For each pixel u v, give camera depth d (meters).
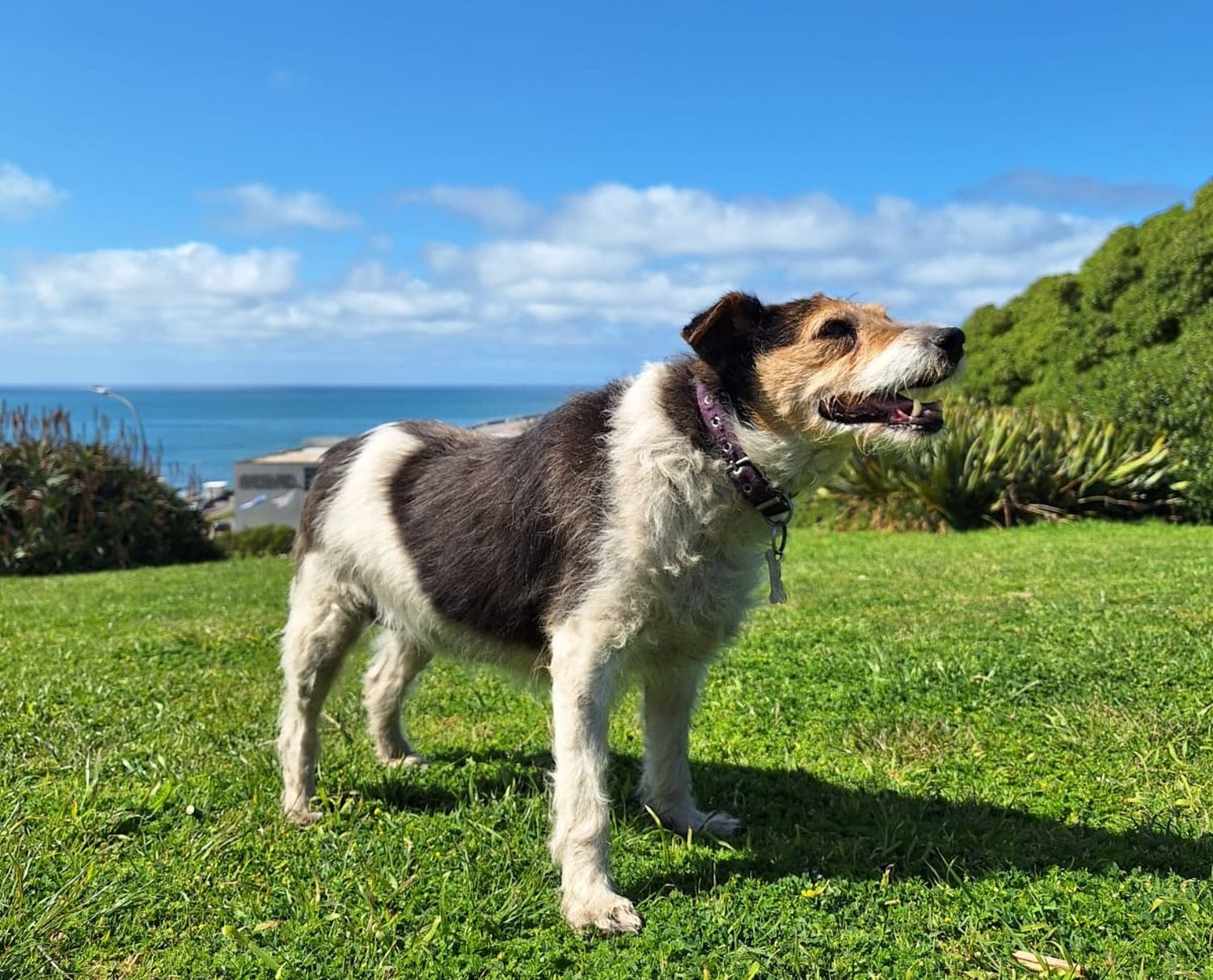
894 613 1.59
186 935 0.68
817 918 0.69
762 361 0.78
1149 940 0.65
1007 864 0.75
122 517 3.26
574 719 0.74
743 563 0.79
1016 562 2.11
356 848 0.79
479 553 0.82
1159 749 0.95
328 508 0.92
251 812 0.86
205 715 1.13
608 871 0.73
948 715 1.08
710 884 0.75
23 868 0.73
